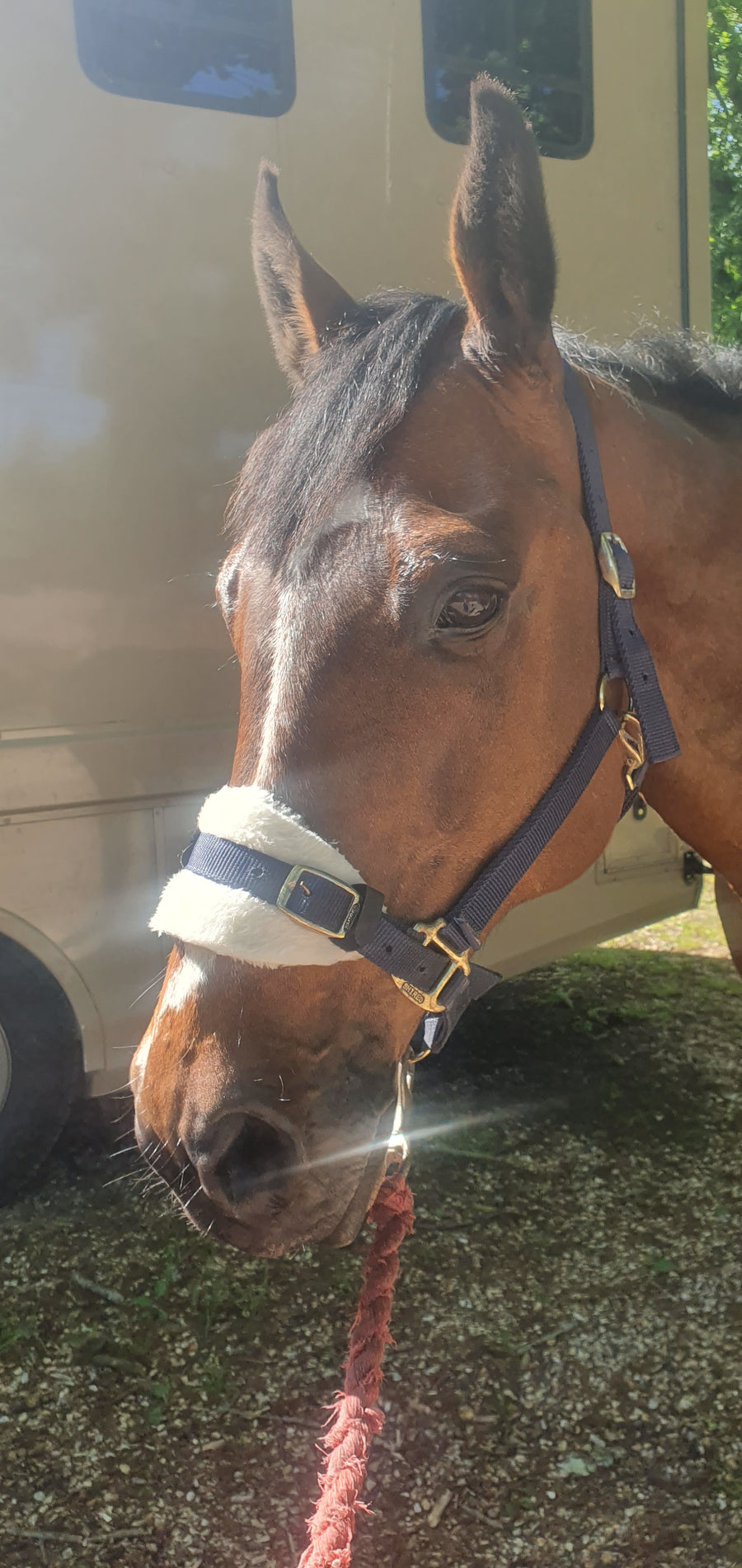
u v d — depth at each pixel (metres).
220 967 1.20
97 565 2.50
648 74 3.18
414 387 1.25
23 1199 2.77
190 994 1.23
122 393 2.50
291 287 1.64
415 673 1.18
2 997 2.53
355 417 1.23
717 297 8.23
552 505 1.30
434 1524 1.75
